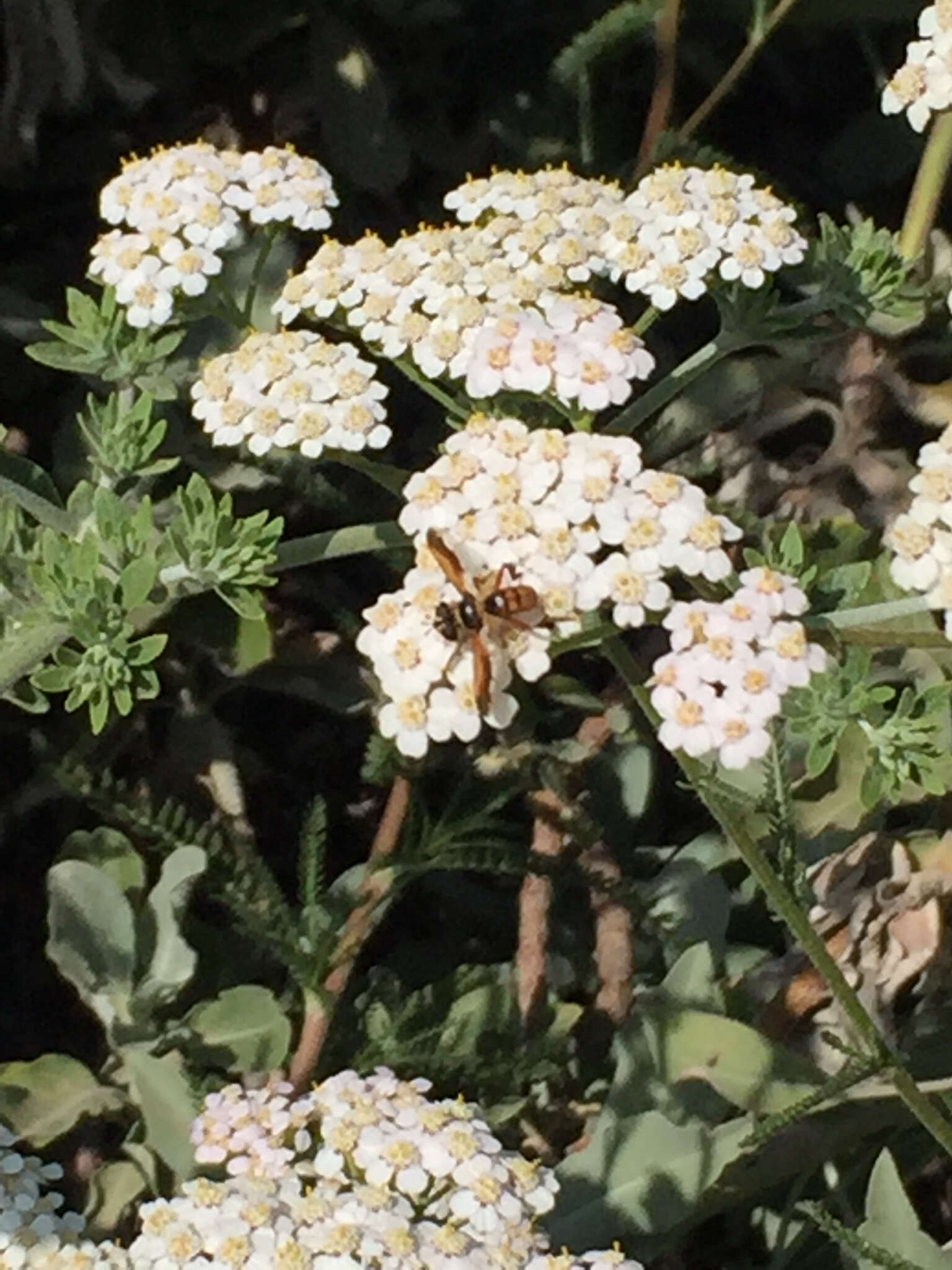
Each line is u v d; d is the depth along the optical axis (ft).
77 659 1.48
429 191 1.91
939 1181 1.75
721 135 1.98
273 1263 1.39
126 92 1.84
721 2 1.91
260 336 1.52
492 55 1.91
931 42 1.57
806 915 1.44
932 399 1.83
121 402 1.54
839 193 1.97
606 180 1.89
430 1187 1.43
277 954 1.60
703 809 1.83
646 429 1.84
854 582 1.53
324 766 1.83
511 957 1.79
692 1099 1.63
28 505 1.55
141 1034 1.63
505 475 1.41
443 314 1.50
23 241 1.86
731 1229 1.71
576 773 1.75
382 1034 1.61
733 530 1.41
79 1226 1.45
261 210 1.57
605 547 1.45
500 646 1.39
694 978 1.67
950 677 1.70
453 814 1.73
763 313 1.57
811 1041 1.68
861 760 1.66
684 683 1.37
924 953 1.68
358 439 1.49
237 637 1.68
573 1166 1.60
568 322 1.47
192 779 1.77
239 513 1.79
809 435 1.92
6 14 1.80
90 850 1.69
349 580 1.83
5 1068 1.63
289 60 1.88
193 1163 1.58
